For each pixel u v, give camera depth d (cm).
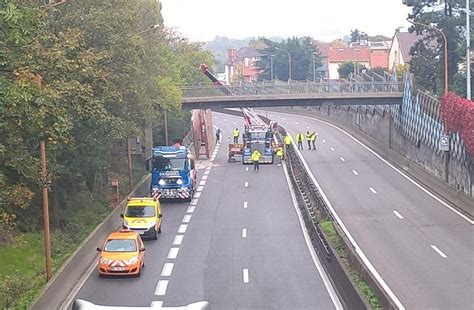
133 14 4384
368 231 4253
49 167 3544
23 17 2039
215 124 11906
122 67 4116
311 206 4522
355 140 9044
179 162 5341
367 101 7488
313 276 3231
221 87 7438
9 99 2042
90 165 4444
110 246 3338
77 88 2870
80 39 3450
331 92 7519
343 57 17162
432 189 5700
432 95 6706
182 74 8975
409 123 7112
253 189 5856
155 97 5653
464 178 5353
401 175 6425
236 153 7619
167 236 4209
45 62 2808
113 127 4088
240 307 2750
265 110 13700
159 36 6128
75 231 4175
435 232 4212
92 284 3166
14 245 3631
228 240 4059
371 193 5578
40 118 2159
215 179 6419
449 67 7356
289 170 6594
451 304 2759
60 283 2952
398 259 3553
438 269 3347
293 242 3972
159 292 3002
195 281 3177
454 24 7262
